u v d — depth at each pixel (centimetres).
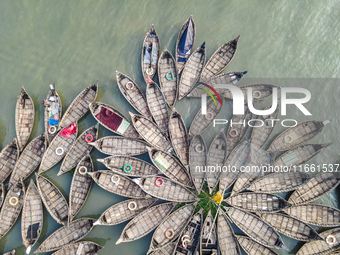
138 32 3659
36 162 3153
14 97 3472
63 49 3622
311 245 3030
